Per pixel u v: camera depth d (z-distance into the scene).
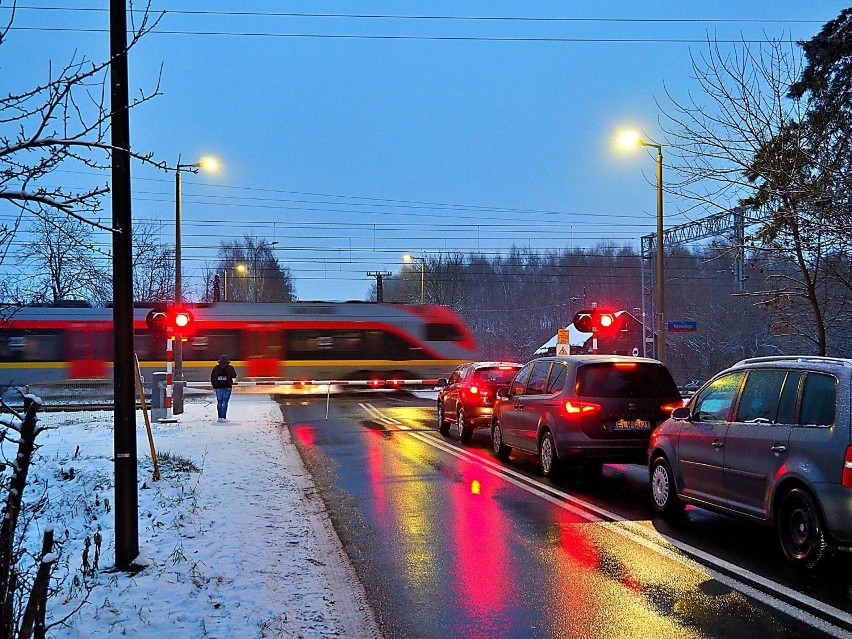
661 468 9.22
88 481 10.64
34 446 3.76
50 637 5.00
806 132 12.61
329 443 16.59
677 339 61.28
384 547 7.75
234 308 33.53
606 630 5.37
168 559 7.05
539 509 9.62
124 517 6.75
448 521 8.95
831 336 19.23
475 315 85.38
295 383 31.77
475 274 85.62
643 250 38.22
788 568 6.84
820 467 6.54
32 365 31.33
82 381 31.58
